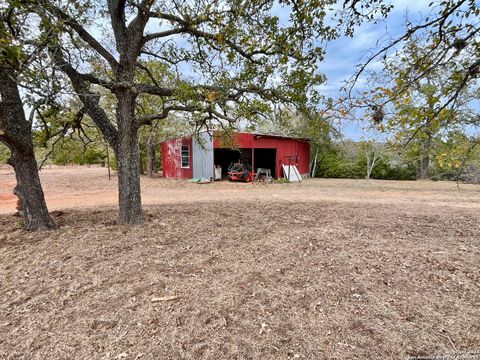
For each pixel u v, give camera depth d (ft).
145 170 72.23
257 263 11.78
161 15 14.90
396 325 7.60
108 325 7.67
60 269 11.12
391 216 20.51
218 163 62.49
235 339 7.13
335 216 20.58
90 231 16.17
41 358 6.52
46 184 45.09
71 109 18.03
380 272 10.86
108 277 10.45
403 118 7.47
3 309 8.46
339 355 6.51
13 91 14.43
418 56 7.25
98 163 104.47
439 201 28.35
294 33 12.51
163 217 19.97
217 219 19.56
